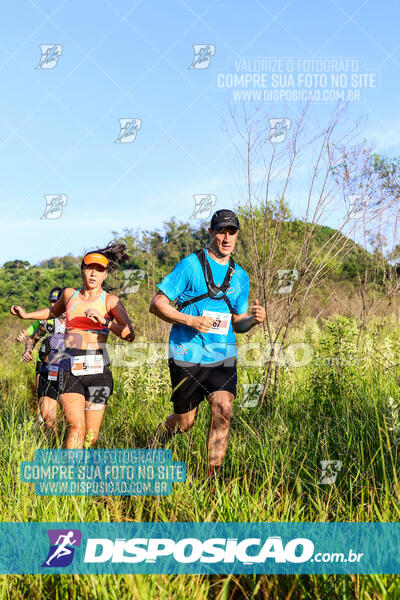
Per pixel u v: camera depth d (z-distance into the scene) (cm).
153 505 349
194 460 431
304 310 777
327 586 260
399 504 316
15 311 498
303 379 625
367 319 725
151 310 427
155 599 251
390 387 529
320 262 602
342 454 400
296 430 460
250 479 379
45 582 271
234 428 495
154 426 520
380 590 246
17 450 416
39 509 327
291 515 331
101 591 253
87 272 469
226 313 435
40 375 537
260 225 618
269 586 263
